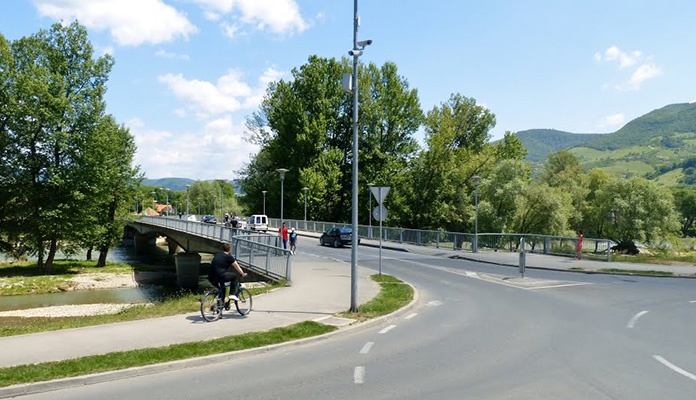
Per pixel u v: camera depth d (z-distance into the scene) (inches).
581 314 508.7
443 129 2479.1
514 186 2272.4
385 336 412.2
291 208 2773.1
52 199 1504.7
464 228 2596.0
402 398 255.1
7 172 1486.2
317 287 684.7
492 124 2918.3
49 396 263.4
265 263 832.3
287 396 260.2
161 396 261.9
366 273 853.8
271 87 3041.3
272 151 2847.0
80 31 1611.7
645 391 263.9
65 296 1263.5
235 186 3238.2
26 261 1872.5
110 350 349.1
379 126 2746.1
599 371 302.8
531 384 277.4
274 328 423.5
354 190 509.4
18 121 1454.2
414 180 2549.2
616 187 2522.1
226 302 474.9
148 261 2362.2
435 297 629.3
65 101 1488.7
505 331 426.6
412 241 1517.0
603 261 1069.1
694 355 342.0
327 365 323.6
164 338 387.2
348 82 514.0
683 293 660.1
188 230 1726.1
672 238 2444.6
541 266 964.0
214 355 335.3
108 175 1584.6
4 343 368.8
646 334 411.8
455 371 306.0
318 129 2608.3
